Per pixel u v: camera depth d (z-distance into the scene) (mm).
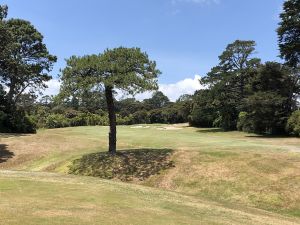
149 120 84250
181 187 18984
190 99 77062
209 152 22797
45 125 63375
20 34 47156
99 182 15680
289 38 28594
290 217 14336
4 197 11344
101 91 24062
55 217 9172
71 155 26406
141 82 22391
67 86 23109
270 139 36031
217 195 17578
